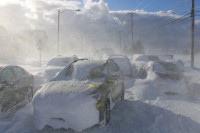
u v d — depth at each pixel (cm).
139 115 490
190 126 418
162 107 559
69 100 370
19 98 564
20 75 613
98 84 420
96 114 380
